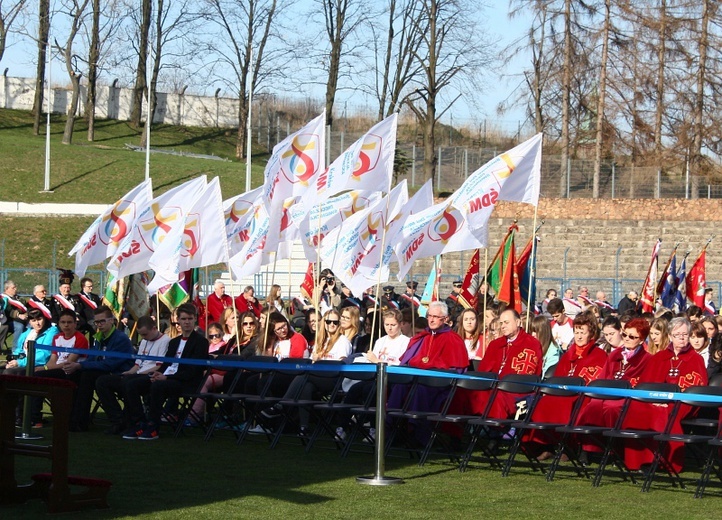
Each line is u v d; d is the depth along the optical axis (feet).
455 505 27.35
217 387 43.73
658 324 36.42
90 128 202.90
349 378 38.01
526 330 43.68
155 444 39.17
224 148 219.00
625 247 142.00
